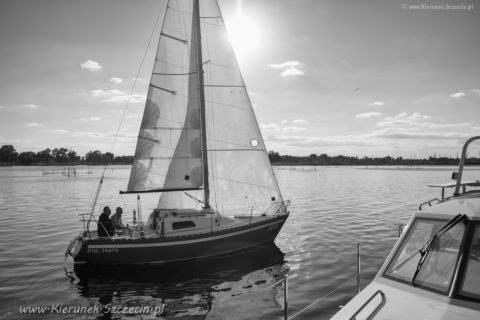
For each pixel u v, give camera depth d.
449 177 117.94
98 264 17.30
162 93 20.09
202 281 15.23
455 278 4.45
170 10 20.33
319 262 17.27
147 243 17.22
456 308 4.20
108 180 103.12
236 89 21.45
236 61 21.58
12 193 60.47
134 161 19.70
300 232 25.25
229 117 21.30
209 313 12.04
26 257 19.30
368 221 29.22
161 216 18.69
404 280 4.91
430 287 4.59
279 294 13.34
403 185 77.75
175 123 20.25
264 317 11.43
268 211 22.05
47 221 31.42
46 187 74.56
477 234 4.61
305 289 13.63
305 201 46.16
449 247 4.72
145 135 19.83
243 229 19.12
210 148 21.00
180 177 20.14
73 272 16.61
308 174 153.12
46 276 16.06
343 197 51.25
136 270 16.81
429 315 4.23
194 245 17.86
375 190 64.12
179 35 20.52
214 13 21.36
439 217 5.10
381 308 4.56
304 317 10.85
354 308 4.73
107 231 17.78
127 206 42.94
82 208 40.50
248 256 18.84
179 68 20.45
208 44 21.22
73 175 140.25
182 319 11.66
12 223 30.41
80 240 17.72
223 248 18.72
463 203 5.17
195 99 20.56
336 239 22.39
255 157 21.52
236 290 14.08
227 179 21.17
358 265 8.95
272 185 21.67
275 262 17.69
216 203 21.02
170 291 14.16
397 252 5.31
